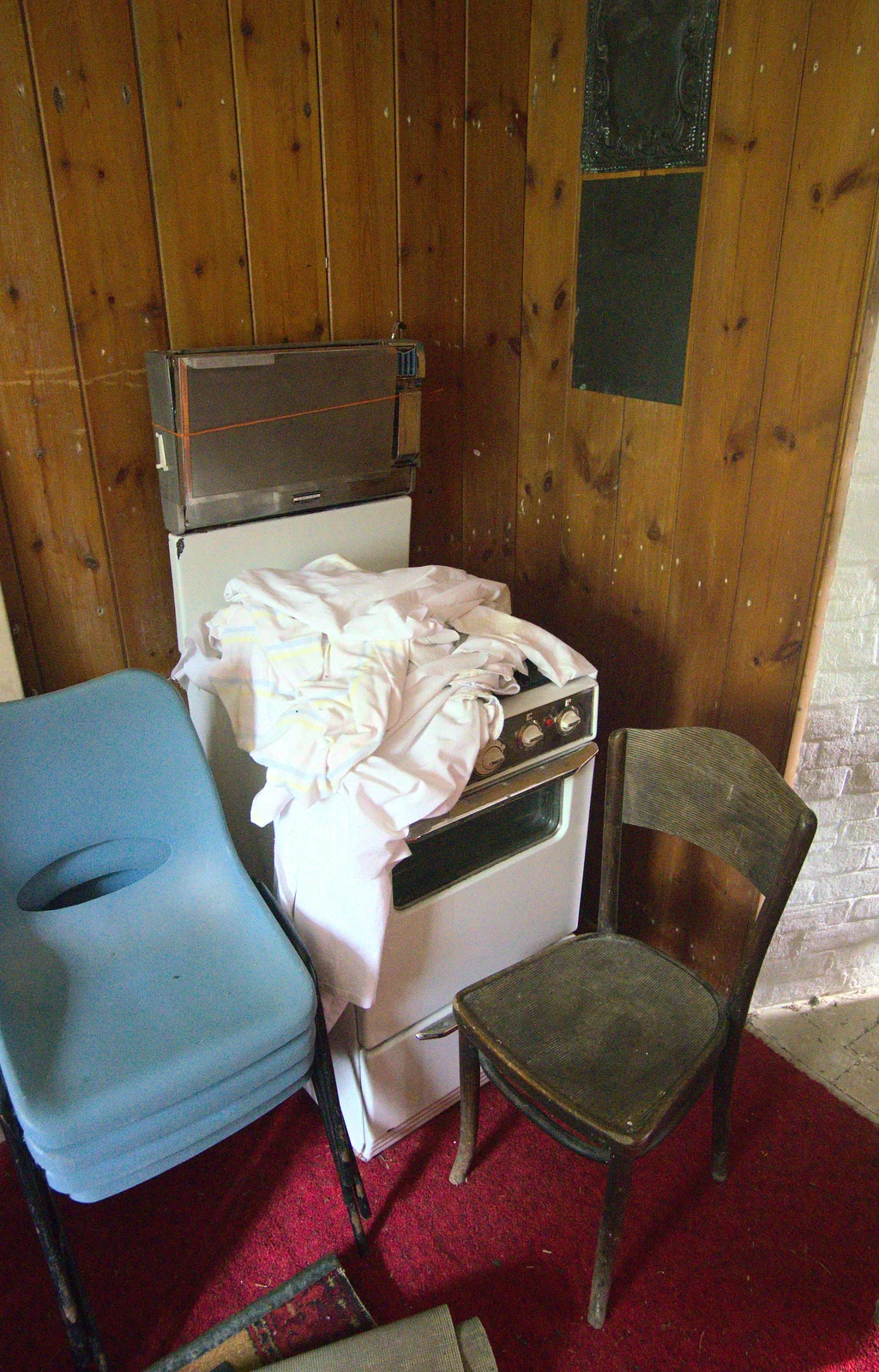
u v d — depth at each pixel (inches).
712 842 58.9
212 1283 58.7
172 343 63.7
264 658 58.8
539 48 70.6
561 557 82.7
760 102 57.3
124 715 57.6
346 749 53.1
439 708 56.8
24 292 57.3
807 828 52.0
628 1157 49.9
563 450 79.2
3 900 55.2
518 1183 64.9
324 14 62.1
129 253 60.2
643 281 67.8
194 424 59.0
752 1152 66.9
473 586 64.5
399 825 53.2
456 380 77.6
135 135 58.2
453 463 80.0
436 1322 53.5
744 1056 74.5
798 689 66.9
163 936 57.6
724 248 61.8
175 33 57.5
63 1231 51.1
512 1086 57.0
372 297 71.4
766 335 61.1
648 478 72.1
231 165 62.1
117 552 66.1
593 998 58.0
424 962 60.7
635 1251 60.4
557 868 67.2
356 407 66.2
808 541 62.8
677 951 81.3
